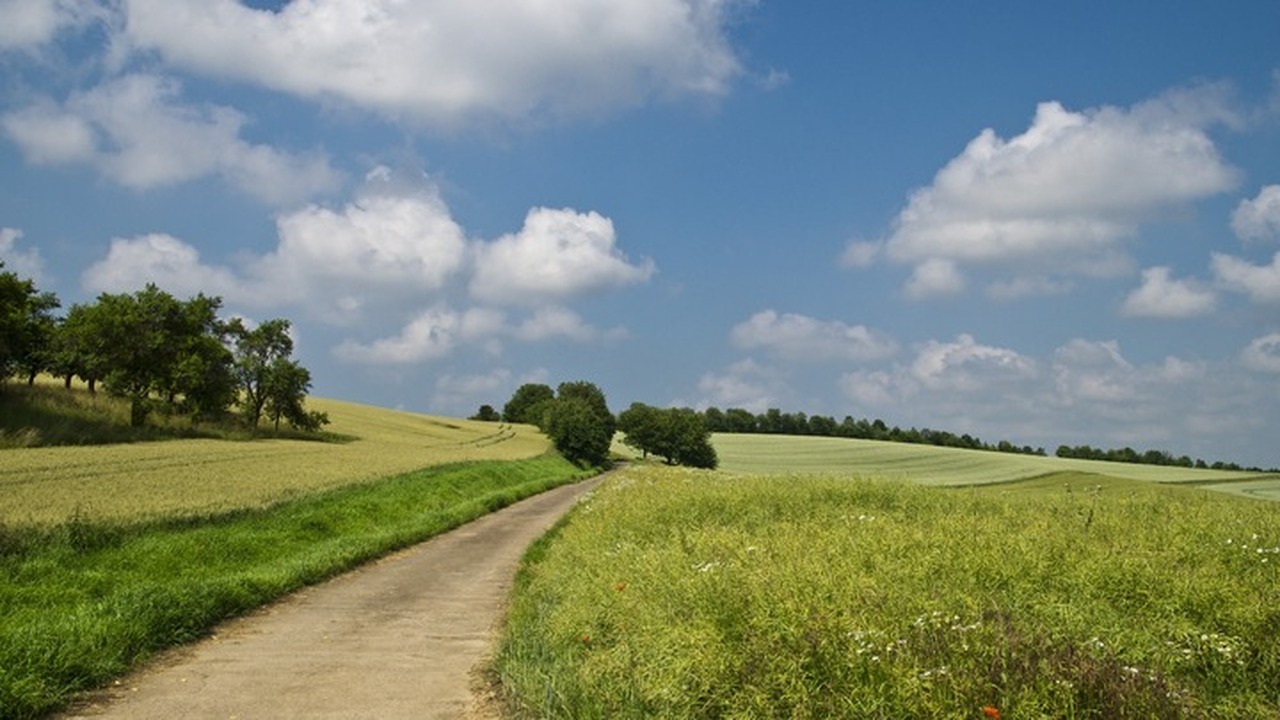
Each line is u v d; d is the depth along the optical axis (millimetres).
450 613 14078
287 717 8094
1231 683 7004
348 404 144875
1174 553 10398
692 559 11430
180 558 16891
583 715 7191
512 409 189250
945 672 6332
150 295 80312
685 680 7141
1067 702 6023
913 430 165250
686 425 122688
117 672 9625
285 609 14125
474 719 8094
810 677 6766
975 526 12461
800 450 128750
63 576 13984
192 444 65438
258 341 93438
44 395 73750
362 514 27828
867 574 9344
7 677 8203
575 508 32719
